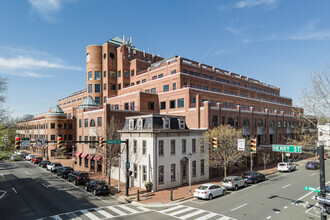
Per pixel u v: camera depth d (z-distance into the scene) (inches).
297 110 1209.4
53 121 2475.4
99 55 2591.0
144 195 944.3
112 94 2524.6
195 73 1979.6
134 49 2659.9
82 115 1686.8
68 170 1402.6
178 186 1109.1
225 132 1208.2
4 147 1152.8
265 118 1913.1
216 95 1723.7
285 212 728.3
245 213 719.7
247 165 1662.2
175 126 1157.7
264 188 1072.8
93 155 1519.4
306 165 1673.2
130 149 1158.3
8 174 1528.1
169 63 2007.9
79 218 687.1
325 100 759.7
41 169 1755.7
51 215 715.4
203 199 890.7
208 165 1285.7
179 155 1140.5
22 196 951.6
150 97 1745.8
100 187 961.5
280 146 657.6
